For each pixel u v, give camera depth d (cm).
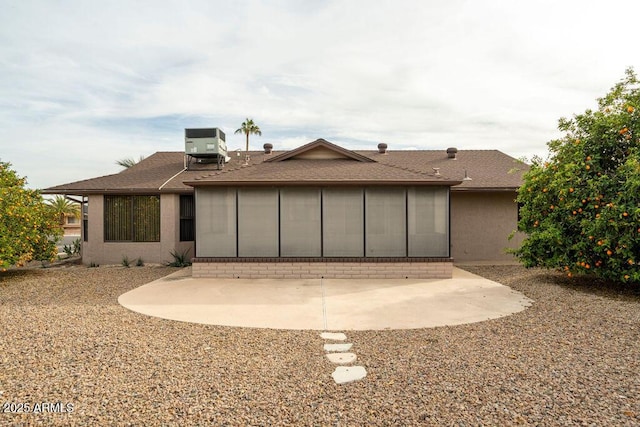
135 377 397
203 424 308
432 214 1032
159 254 1370
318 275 1021
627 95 870
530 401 346
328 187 1034
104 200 1377
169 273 1152
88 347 486
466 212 1405
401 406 338
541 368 421
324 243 1034
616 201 782
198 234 1036
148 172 1555
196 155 1636
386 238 1032
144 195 1377
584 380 389
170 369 420
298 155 1266
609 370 414
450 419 316
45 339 515
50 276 1092
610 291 839
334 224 1035
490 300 761
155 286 920
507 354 466
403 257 1021
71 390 366
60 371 410
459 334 550
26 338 519
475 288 884
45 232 1212
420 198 1033
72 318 629
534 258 947
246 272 1023
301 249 1036
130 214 1381
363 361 447
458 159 1708
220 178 1032
